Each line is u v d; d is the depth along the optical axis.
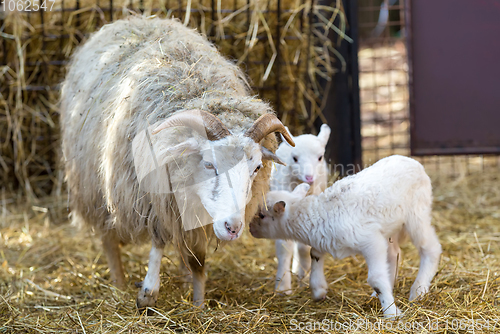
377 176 3.45
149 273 3.34
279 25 5.90
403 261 4.45
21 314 3.57
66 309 3.68
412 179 3.51
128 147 3.20
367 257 3.36
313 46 6.19
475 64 6.38
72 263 4.69
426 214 3.58
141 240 3.52
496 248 4.79
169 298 3.65
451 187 6.68
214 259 4.72
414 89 6.44
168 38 3.74
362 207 3.35
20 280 4.27
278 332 3.18
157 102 3.12
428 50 6.38
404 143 7.88
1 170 6.26
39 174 6.38
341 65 6.34
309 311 3.55
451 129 6.51
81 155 3.74
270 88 6.09
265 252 4.93
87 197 3.76
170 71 3.26
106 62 3.76
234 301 3.74
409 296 3.55
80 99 3.86
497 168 7.34
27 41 5.90
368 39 10.78
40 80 6.10
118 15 5.87
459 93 6.44
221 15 5.90
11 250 5.02
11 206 6.08
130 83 3.30
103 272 4.48
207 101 3.03
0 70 5.92
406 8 6.30
